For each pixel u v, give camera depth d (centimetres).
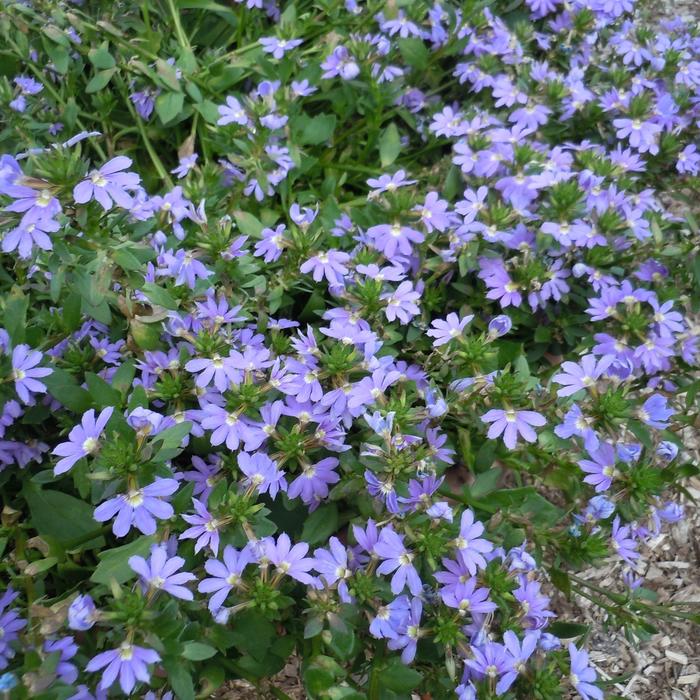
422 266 39
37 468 34
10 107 40
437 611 29
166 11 50
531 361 42
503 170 43
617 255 41
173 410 31
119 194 27
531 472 34
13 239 26
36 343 31
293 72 48
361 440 32
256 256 38
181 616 26
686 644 44
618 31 54
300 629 32
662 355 38
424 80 51
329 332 33
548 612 30
